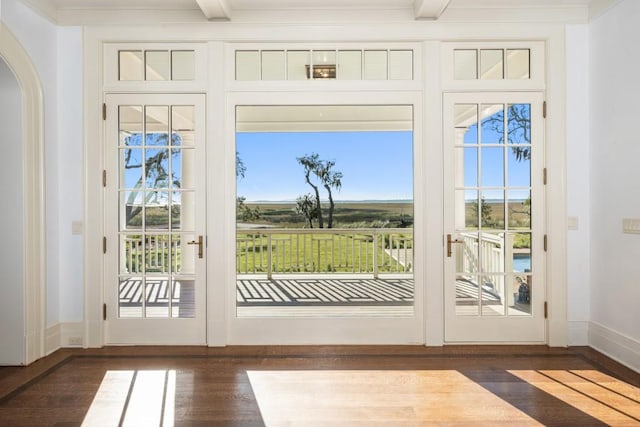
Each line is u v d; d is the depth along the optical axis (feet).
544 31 11.16
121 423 7.30
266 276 20.29
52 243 10.98
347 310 13.75
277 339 11.42
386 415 7.55
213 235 11.28
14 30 9.59
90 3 10.90
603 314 10.70
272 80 11.37
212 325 11.28
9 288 9.93
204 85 11.29
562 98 11.20
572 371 9.53
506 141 11.35
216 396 8.32
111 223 11.41
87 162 11.25
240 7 11.06
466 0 10.80
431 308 11.30
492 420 7.36
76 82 11.26
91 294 11.25
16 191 9.99
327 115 18.08
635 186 9.58
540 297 11.37
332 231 20.38
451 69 11.34
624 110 9.90
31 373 9.48
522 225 11.43
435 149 11.24
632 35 9.62
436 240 11.27
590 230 11.21
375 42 11.33
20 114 9.95
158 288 11.44
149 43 11.34
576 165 11.27
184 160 11.42
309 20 11.18
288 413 7.64
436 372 9.50
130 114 11.44
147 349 11.07
